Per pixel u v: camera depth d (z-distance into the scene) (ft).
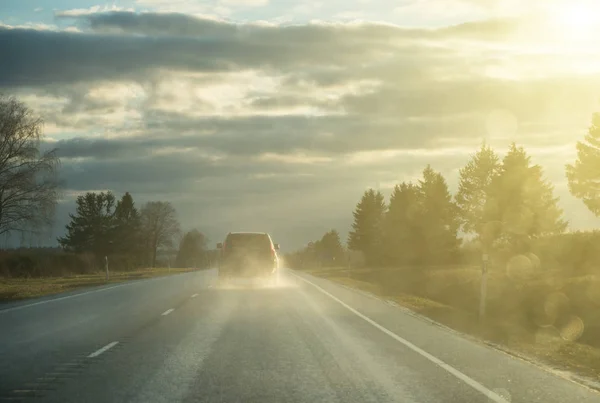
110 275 204.54
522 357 40.06
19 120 192.03
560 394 29.58
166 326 54.70
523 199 256.52
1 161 189.26
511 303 102.78
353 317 62.75
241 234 109.91
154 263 490.08
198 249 536.01
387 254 293.84
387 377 32.94
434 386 30.81
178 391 29.27
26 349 41.93
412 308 80.23
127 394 28.60
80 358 38.34
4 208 188.24
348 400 27.71
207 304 76.69
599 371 36.58
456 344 45.16
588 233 166.50
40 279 171.32
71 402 27.09
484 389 30.30
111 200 415.85
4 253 193.77
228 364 36.40
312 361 37.58
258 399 27.78
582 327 73.56
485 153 281.74
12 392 28.99
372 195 427.74
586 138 221.46
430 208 289.94
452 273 172.24
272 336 48.42
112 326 54.75
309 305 75.66
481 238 274.16
